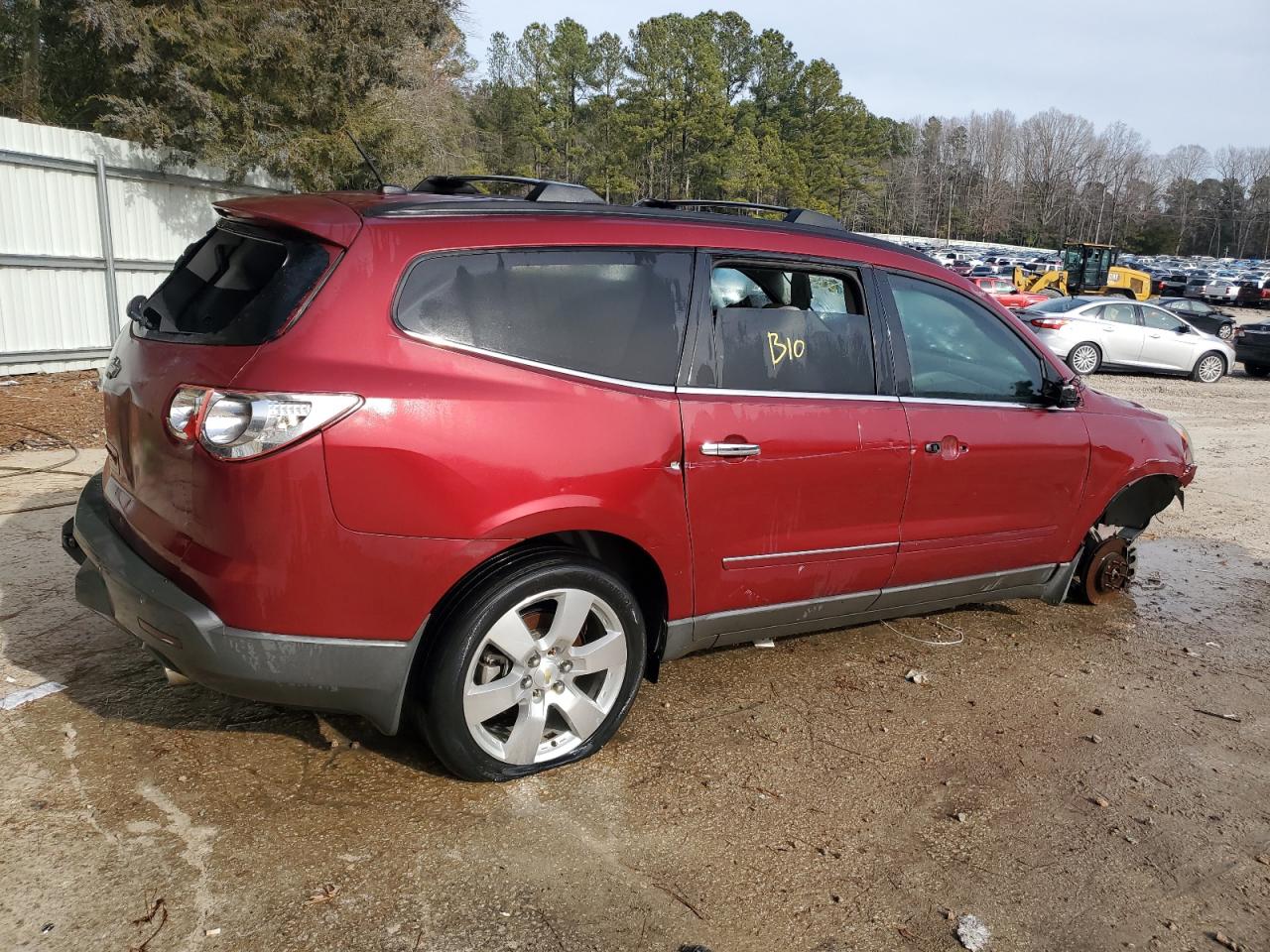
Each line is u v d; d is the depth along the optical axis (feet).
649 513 10.21
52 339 34.24
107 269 35.81
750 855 9.25
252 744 10.43
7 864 8.25
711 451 10.58
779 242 11.70
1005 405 13.88
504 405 9.20
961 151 505.66
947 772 11.16
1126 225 457.27
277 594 8.50
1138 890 9.26
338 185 47.26
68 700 11.07
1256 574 20.47
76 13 39.06
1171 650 15.72
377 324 8.79
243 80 42.45
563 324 9.87
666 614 10.92
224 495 8.34
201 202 40.45
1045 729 12.48
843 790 10.55
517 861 8.85
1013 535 14.20
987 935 8.43
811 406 11.54
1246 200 509.35
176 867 8.39
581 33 292.61
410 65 50.78
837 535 12.00
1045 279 128.06
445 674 9.20
